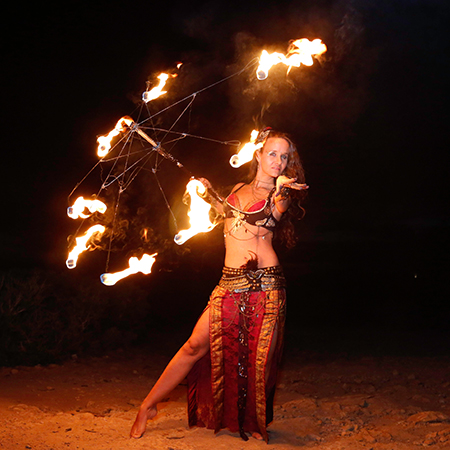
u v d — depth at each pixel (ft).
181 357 10.85
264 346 10.50
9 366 19.49
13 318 19.71
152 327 29.22
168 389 10.87
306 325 31.17
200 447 10.32
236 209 10.75
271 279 10.62
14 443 10.06
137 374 20.12
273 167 10.80
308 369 20.76
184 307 33.60
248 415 10.87
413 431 12.04
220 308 10.66
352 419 12.98
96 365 20.74
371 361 21.94
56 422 11.68
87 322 22.39
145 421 10.83
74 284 23.40
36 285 20.54
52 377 18.38
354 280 43.86
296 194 11.31
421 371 19.79
